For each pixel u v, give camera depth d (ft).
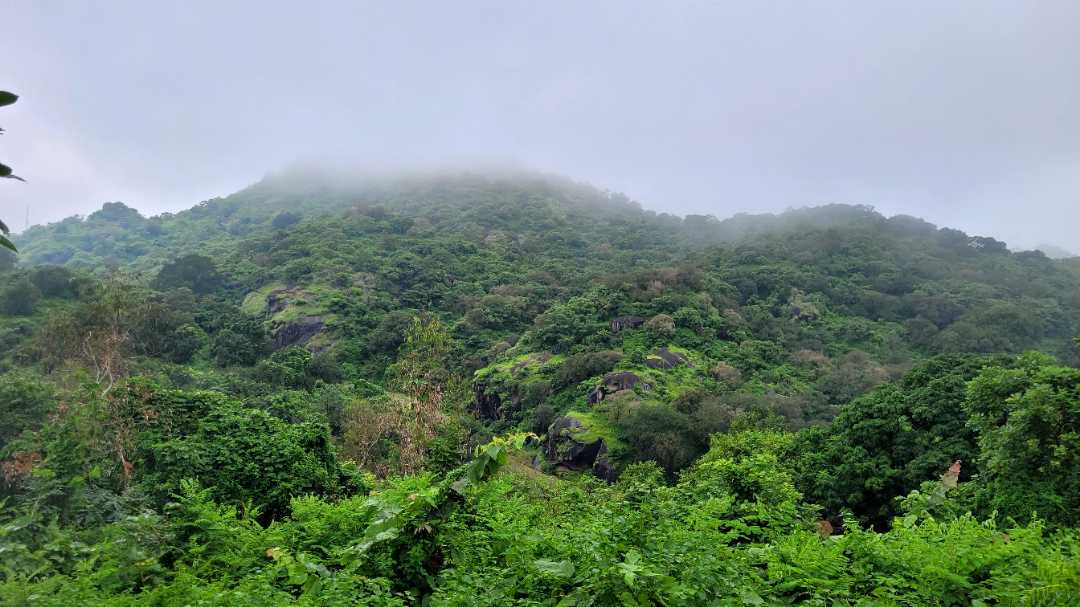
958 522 17.43
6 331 152.35
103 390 43.45
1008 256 375.86
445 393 92.12
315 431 47.55
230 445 41.32
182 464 37.52
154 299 214.69
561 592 15.30
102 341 102.17
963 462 61.62
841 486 67.00
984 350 219.00
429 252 326.44
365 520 21.18
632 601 13.07
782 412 142.00
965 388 68.59
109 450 38.83
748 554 16.43
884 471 64.39
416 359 99.81
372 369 197.36
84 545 18.48
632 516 16.55
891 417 69.41
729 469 38.96
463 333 235.40
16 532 18.31
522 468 114.42
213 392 48.34
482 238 396.57
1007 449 38.63
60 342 109.91
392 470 79.71
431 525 18.21
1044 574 13.39
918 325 251.19
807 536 17.61
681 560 14.53
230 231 476.13
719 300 238.89
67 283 194.59
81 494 23.91
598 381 158.81
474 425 155.12
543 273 301.63
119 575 17.03
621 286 225.56
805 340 228.84
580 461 133.59
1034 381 41.34
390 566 17.46
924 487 31.86
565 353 193.06
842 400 171.83
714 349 195.21
